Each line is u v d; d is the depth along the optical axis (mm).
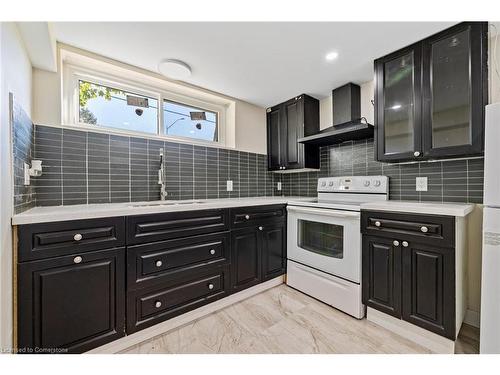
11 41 1033
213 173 2420
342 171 2414
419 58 1563
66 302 1143
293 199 2330
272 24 1386
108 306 1268
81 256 1187
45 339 1087
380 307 1531
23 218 1026
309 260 1999
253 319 1649
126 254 1335
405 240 1421
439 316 1291
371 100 2141
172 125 2268
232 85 2248
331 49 1653
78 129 1659
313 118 2537
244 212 1939
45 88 1530
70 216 1152
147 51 1663
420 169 1845
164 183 2021
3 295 907
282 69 1937
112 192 1795
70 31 1432
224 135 2646
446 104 1460
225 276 1805
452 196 1678
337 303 1771
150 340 1413
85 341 1193
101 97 1892
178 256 1552
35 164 1366
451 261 1251
